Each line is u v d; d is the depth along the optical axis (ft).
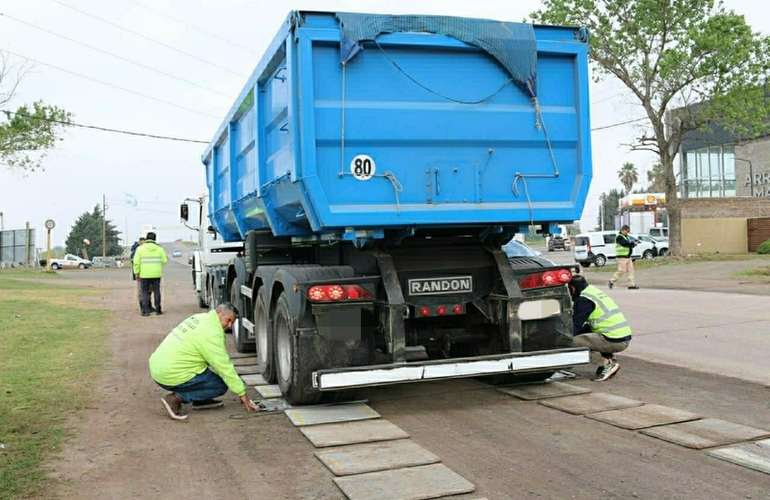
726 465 15.94
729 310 45.09
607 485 14.88
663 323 40.50
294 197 22.33
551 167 22.52
